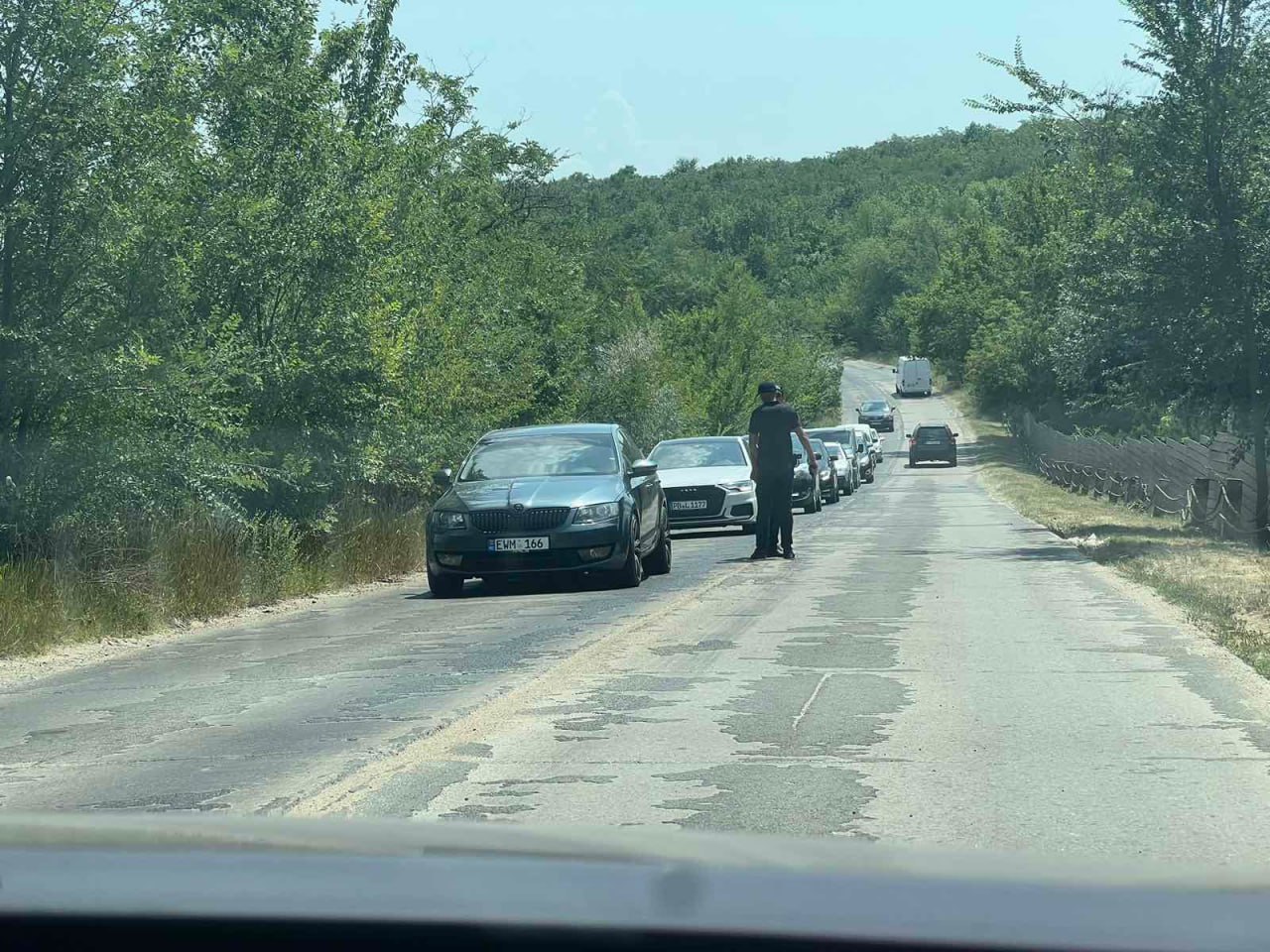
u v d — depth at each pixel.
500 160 39.69
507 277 31.08
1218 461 25.75
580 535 15.27
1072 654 9.84
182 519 15.16
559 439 17.00
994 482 49.88
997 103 21.80
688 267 128.00
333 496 19.06
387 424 18.94
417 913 1.00
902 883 1.02
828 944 0.91
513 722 7.58
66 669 10.79
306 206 17.62
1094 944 0.87
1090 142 21.50
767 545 18.61
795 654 9.90
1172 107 20.61
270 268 17.33
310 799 5.87
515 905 1.01
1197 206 20.88
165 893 1.07
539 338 30.83
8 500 13.62
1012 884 1.01
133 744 7.38
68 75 13.77
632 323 47.50
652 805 5.70
